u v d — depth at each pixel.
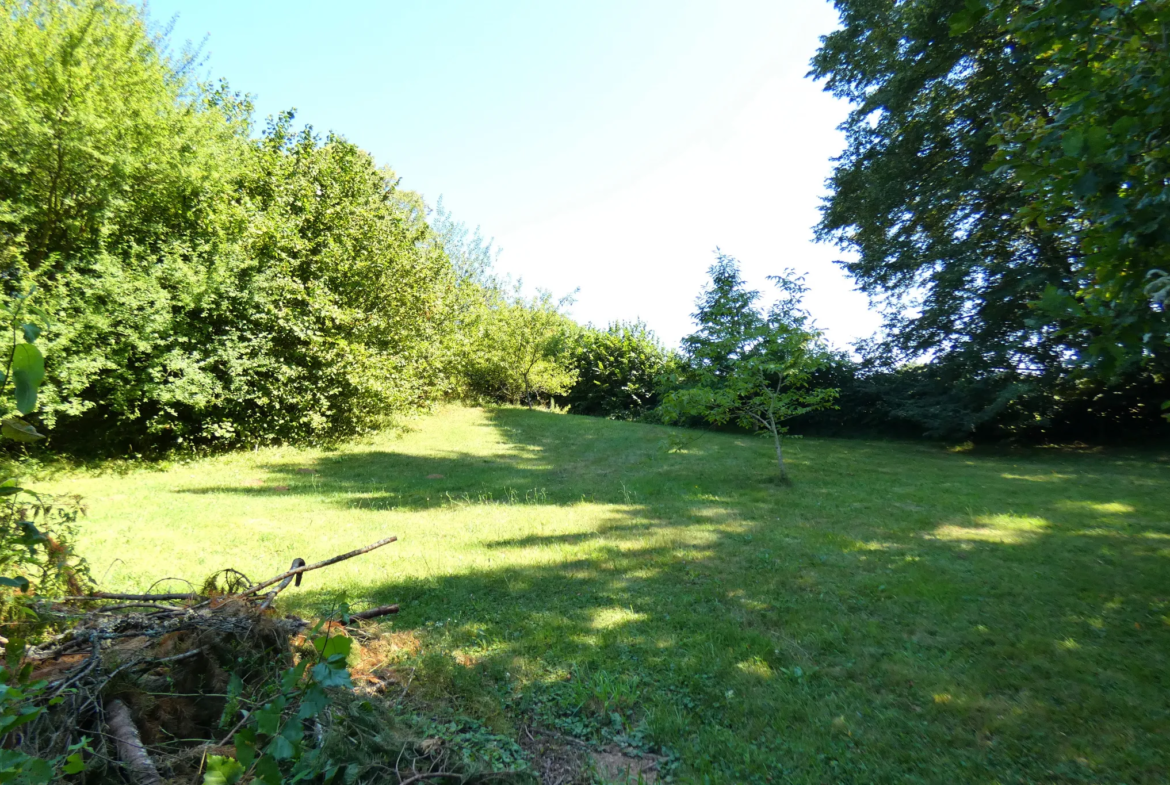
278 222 12.52
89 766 1.95
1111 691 3.38
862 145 17.30
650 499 8.96
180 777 2.06
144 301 10.47
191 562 5.47
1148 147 2.79
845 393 19.16
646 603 4.73
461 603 4.68
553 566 5.64
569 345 24.44
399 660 3.58
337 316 12.88
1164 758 2.78
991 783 2.63
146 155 10.76
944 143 15.84
